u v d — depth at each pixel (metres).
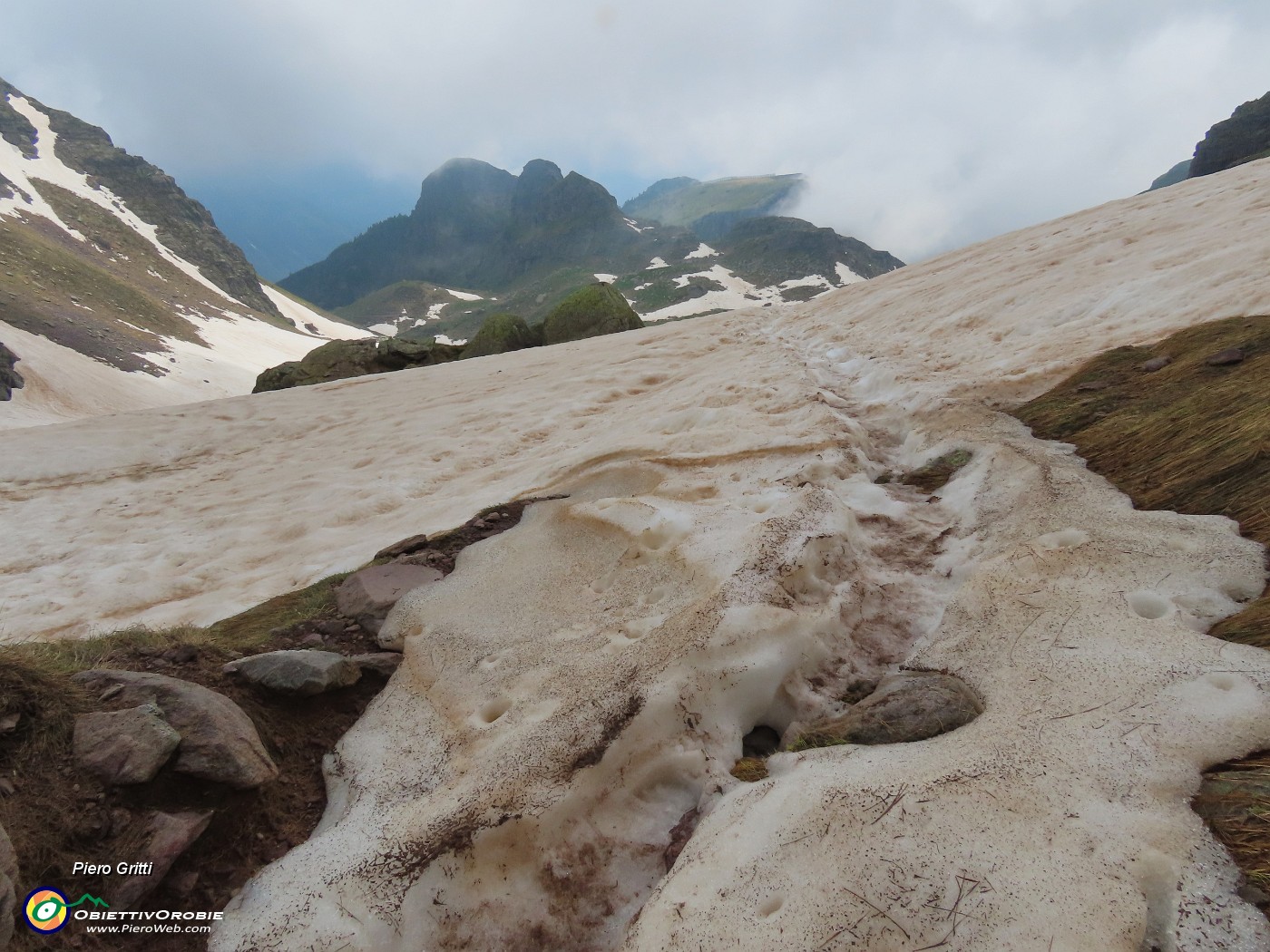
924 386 11.75
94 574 13.34
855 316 23.86
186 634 6.29
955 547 6.79
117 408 84.19
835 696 5.18
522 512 10.16
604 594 7.00
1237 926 2.66
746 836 3.70
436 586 7.64
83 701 4.66
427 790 4.70
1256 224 13.70
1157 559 5.29
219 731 4.62
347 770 5.15
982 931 2.86
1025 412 9.48
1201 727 3.62
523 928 3.87
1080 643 4.58
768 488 8.66
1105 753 3.60
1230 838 3.01
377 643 6.84
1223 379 7.72
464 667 6.11
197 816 4.21
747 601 5.61
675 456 10.80
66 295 113.62
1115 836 3.13
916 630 5.79
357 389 31.17
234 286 198.38
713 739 4.80
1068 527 6.11
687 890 3.52
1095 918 2.79
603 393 21.56
